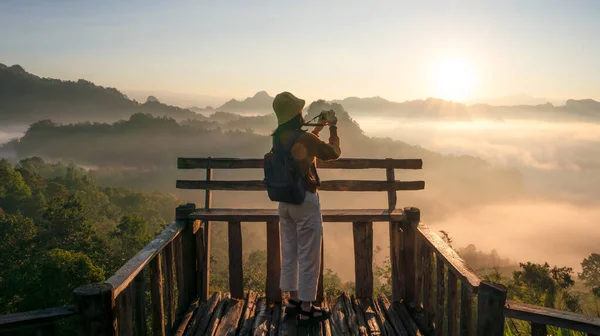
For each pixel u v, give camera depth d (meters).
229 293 4.93
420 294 4.36
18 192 116.81
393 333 3.98
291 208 3.70
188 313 4.39
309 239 3.75
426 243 4.05
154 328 3.68
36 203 111.69
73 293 2.45
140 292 3.25
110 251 51.16
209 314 4.37
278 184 3.55
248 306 4.51
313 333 3.88
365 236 4.63
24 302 31.12
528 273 45.00
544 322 2.60
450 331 3.37
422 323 4.14
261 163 4.85
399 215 4.53
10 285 36.31
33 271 40.09
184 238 4.59
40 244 57.97
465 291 3.05
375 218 4.54
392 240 4.62
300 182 3.53
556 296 20.45
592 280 97.88
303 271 3.81
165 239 3.85
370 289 4.66
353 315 4.30
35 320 2.38
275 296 4.61
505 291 2.65
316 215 3.73
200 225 4.77
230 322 4.18
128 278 2.83
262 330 3.97
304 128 3.78
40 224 66.81
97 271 33.41
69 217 65.56
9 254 49.72
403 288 4.58
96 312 2.46
